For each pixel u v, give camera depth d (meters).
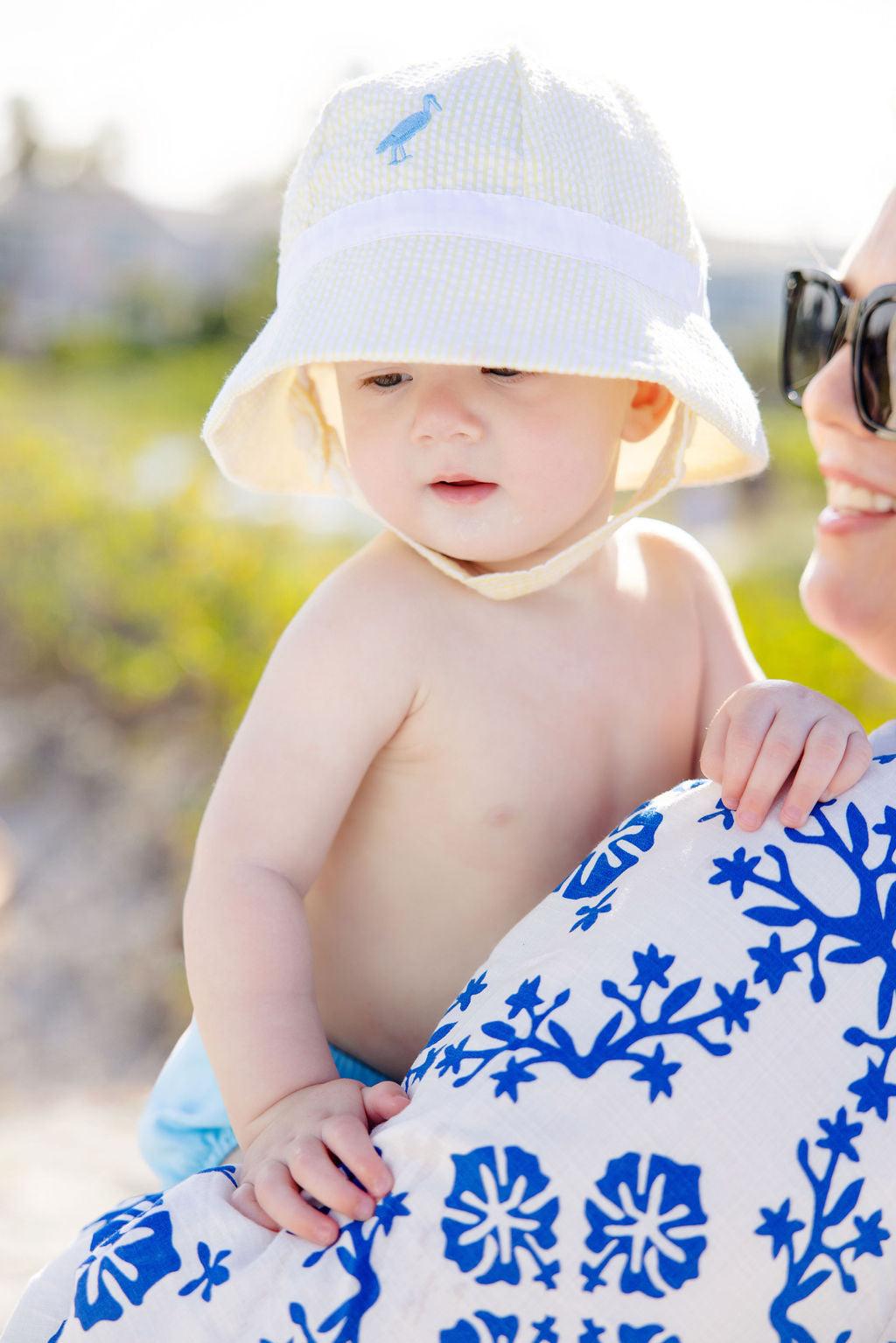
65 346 21.77
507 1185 1.00
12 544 7.60
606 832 1.59
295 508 8.73
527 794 1.51
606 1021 1.03
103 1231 1.15
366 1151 1.08
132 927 5.86
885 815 1.10
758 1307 0.98
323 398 1.70
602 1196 0.98
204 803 6.48
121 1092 4.88
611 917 1.09
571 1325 0.98
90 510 7.86
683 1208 0.98
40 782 6.85
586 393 1.53
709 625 1.77
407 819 1.50
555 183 1.39
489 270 1.37
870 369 1.42
